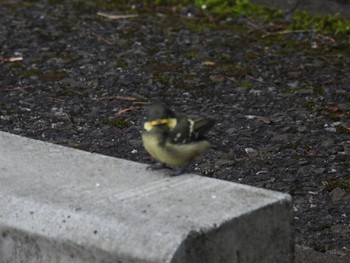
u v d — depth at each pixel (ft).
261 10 56.29
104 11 57.72
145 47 51.21
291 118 41.42
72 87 45.60
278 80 46.32
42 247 24.04
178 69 47.88
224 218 23.09
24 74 47.19
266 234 24.34
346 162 36.73
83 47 51.19
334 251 30.12
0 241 24.98
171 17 56.59
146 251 22.06
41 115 42.29
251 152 37.93
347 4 54.44
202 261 22.61
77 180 26.05
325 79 46.32
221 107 42.88
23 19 55.77
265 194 24.82
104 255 22.77
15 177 26.25
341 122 40.88
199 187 25.38
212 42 52.03
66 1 60.13
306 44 51.57
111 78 46.70
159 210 23.65
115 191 25.12
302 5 55.52
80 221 23.47
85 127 41.04
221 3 57.57
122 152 38.45
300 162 36.78
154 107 26.30
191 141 26.05
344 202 33.45
